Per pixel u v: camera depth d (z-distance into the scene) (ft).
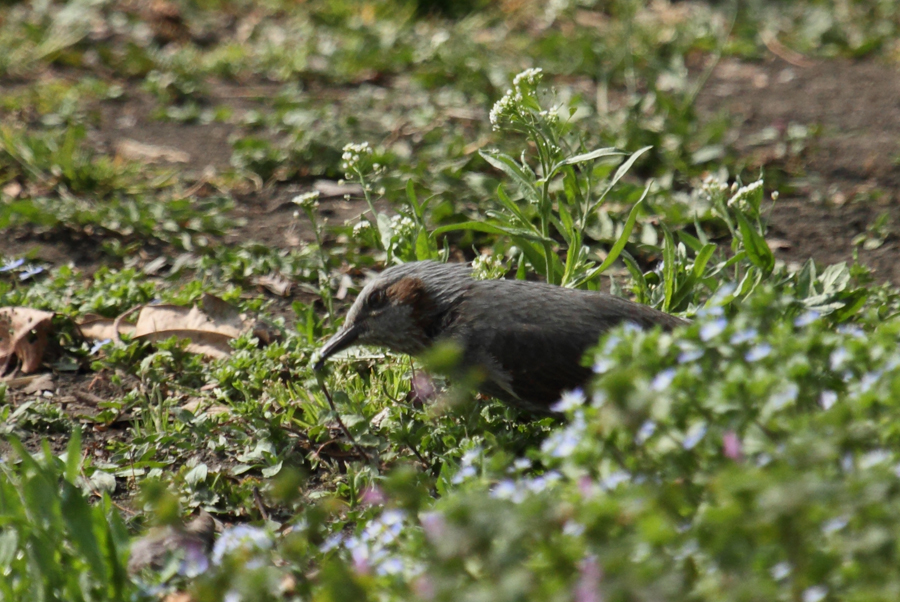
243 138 53.98
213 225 43.88
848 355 18.56
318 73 64.08
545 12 76.59
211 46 69.87
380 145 51.26
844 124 56.49
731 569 15.08
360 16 73.82
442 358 21.13
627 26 57.41
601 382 17.33
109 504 22.31
